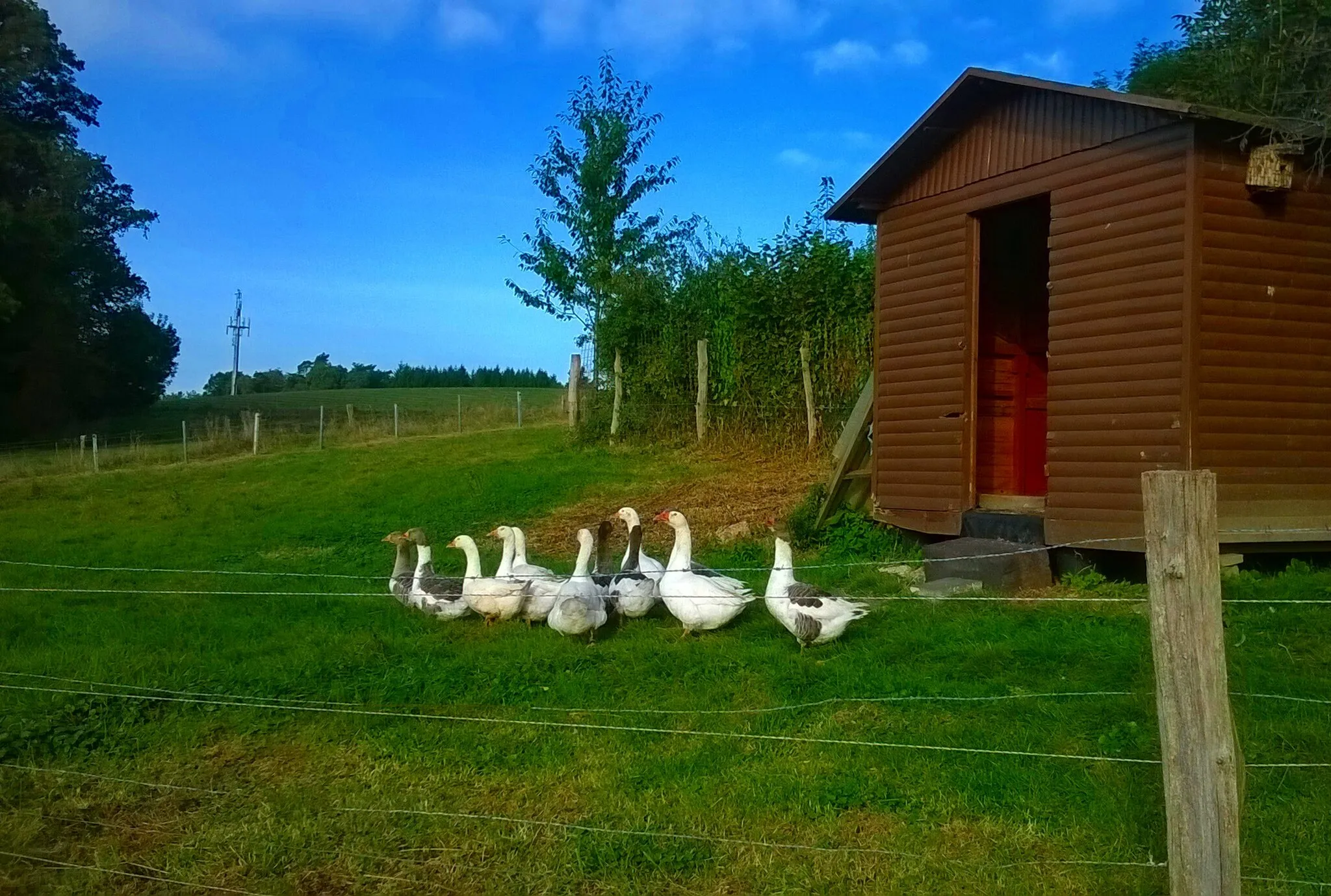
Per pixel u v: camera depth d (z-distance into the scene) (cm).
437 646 857
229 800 566
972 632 824
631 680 742
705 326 2094
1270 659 721
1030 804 516
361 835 512
